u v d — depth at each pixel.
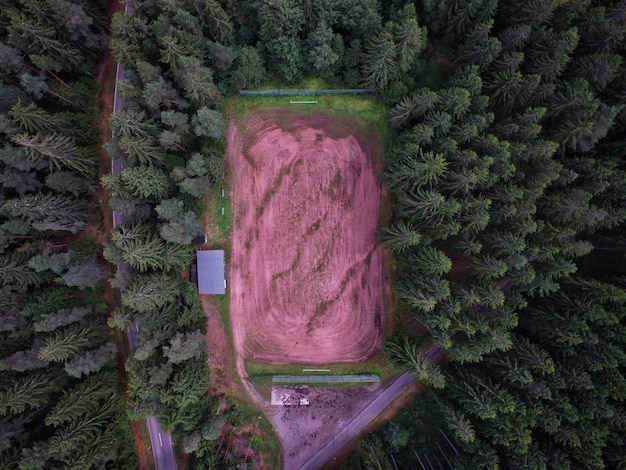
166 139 42.84
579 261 51.19
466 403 45.22
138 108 43.56
